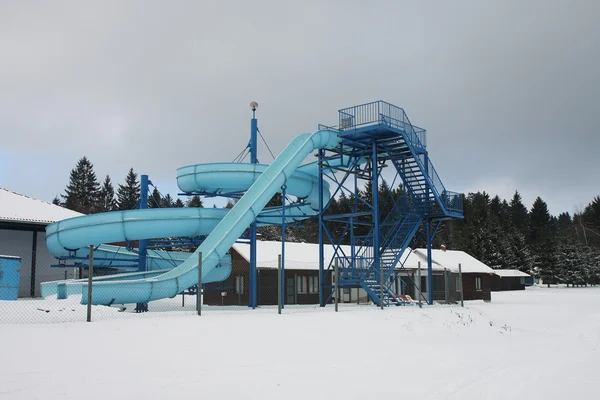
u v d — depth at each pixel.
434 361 13.49
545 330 24.19
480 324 21.70
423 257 51.88
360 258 28.12
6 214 34.44
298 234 93.94
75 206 111.88
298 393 9.53
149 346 12.68
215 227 25.83
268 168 27.89
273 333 15.43
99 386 9.23
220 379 10.30
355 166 30.56
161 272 27.80
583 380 11.66
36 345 11.73
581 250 106.38
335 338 15.75
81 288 21.80
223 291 36.84
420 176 29.84
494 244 98.06
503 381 11.27
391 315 19.94
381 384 10.49
